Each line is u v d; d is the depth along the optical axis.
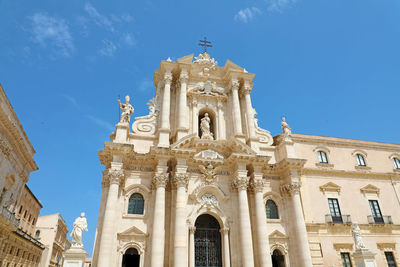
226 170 29.34
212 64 35.38
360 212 31.50
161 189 25.70
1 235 30.56
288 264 27.06
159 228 24.38
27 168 34.03
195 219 26.56
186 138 27.53
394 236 31.08
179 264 23.47
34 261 47.75
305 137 33.84
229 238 26.88
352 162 34.12
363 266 23.20
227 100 33.78
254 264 26.48
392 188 33.94
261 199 27.80
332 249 28.88
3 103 24.14
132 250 24.83
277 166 30.53
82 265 20.14
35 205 47.62
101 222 25.02
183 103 30.72
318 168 32.56
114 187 24.81
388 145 36.47
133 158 27.48
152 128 30.55
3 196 28.73
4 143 25.81
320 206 30.67
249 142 31.00
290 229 28.34
